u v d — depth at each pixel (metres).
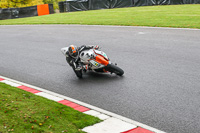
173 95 6.45
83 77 8.49
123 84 7.48
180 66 8.62
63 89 7.61
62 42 14.52
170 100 6.18
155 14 21.95
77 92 7.27
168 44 11.77
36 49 13.35
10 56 12.37
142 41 12.88
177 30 14.70
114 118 5.39
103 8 32.12
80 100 6.71
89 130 4.87
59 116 5.43
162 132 4.77
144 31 15.34
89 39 14.61
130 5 30.77
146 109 5.84
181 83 7.17
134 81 7.64
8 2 51.59
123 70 8.77
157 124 5.16
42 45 14.21
